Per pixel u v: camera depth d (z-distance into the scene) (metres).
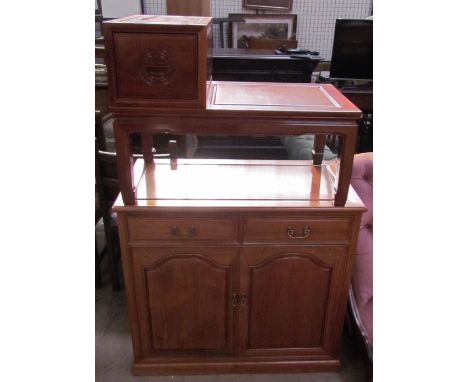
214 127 1.27
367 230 1.78
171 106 1.21
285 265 1.48
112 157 1.79
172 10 3.29
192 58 1.16
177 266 1.47
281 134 1.29
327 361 1.69
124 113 1.22
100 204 1.97
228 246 1.43
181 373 1.67
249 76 3.08
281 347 1.65
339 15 4.27
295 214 1.39
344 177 1.35
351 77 3.37
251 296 1.54
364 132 3.43
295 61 3.01
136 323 1.57
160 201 1.39
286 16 4.16
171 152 1.71
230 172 1.66
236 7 4.14
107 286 2.21
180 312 1.56
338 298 1.55
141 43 1.14
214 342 1.63
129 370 1.70
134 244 1.41
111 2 3.87
